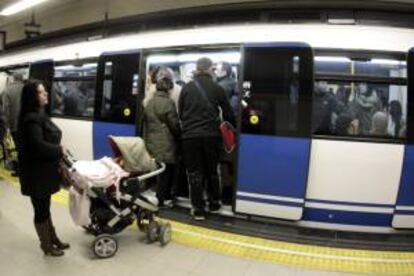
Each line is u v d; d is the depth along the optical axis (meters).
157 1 6.56
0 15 9.89
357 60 3.90
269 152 4.04
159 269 3.15
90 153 5.85
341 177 3.91
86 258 3.29
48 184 3.12
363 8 4.45
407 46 3.86
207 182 4.36
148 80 5.07
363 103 3.91
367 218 3.95
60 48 6.76
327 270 3.24
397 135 3.88
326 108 3.94
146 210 3.72
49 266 3.13
